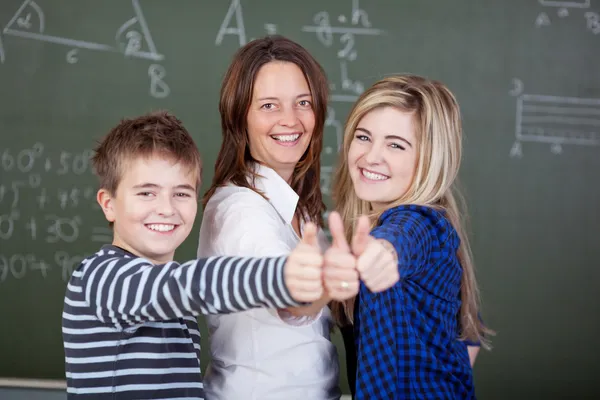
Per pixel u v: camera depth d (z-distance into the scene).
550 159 2.57
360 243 0.84
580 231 2.57
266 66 1.32
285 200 1.31
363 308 1.12
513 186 2.57
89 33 2.55
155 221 1.08
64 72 2.55
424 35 2.56
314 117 1.36
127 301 0.91
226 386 1.16
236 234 1.16
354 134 1.33
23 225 2.56
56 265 2.56
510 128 2.56
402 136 1.24
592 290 2.56
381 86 1.29
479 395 2.57
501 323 2.57
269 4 2.57
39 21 2.55
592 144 2.56
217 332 1.20
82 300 1.00
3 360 2.56
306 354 1.17
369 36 2.57
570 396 2.56
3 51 2.55
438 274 1.13
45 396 2.54
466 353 1.28
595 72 2.55
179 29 2.56
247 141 1.35
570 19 2.55
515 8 2.55
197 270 0.87
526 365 2.57
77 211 2.56
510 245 2.57
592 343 2.56
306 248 0.81
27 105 2.56
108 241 2.56
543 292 2.57
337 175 1.48
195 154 1.13
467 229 2.57
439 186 1.26
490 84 2.56
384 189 1.26
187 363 1.05
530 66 2.56
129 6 2.55
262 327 1.14
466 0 2.55
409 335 1.11
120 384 0.99
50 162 2.56
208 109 2.57
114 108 2.56
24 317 2.56
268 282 0.82
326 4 2.57
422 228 1.07
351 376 1.33
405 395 1.10
